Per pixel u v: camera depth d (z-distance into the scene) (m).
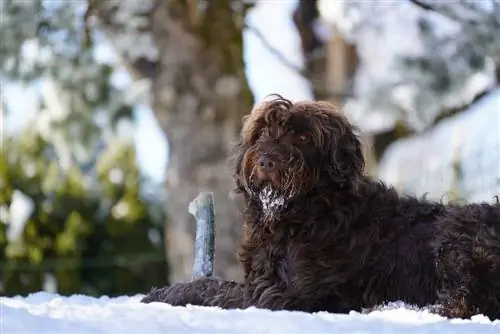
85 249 18.75
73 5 15.26
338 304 7.04
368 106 16.58
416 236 7.14
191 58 15.10
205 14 15.14
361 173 7.32
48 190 18.61
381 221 7.25
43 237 18.48
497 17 15.61
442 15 15.81
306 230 7.12
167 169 15.62
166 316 4.91
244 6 15.51
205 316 4.99
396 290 7.05
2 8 15.16
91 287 18.70
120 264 18.83
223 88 15.06
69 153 17.92
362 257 7.10
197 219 8.39
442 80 15.80
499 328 4.98
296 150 7.05
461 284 6.62
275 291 7.10
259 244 7.33
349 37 17.28
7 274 18.16
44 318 4.59
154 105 15.63
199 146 15.14
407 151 18.56
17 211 18.33
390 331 4.75
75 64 16.00
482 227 6.74
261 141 7.18
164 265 19.05
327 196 7.16
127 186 19.22
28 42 15.34
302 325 4.79
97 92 16.25
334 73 18.42
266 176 7.02
